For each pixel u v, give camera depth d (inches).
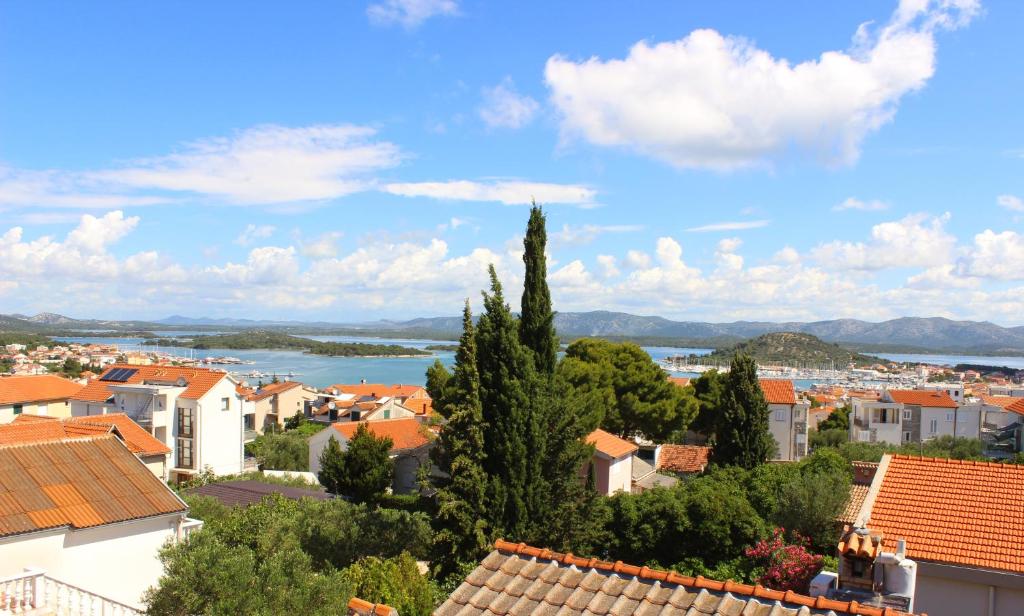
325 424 3661.4
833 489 1133.1
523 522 1078.4
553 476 1150.3
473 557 1066.1
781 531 1049.5
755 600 352.8
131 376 2544.3
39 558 671.8
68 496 732.0
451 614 373.7
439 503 1090.7
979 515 657.0
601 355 2468.0
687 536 1192.2
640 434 2600.9
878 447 2167.8
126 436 1761.8
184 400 2310.5
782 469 1429.6
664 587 373.7
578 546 1137.4
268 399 4190.5
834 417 3567.9
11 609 600.7
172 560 532.7
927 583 621.9
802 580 914.1
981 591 604.4
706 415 2810.0
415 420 2399.1
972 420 2984.7
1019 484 688.4
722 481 1397.6
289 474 1932.8
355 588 788.0
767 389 2837.1
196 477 2047.2
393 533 1074.7
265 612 479.8
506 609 368.8
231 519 933.8
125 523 742.5
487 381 1119.0
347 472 1771.7
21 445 783.1
